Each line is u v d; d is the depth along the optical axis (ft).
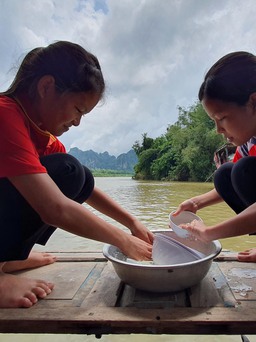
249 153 4.83
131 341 3.83
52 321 3.04
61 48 3.78
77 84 3.59
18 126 3.44
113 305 3.31
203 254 4.23
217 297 3.42
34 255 4.45
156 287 3.45
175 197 17.21
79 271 4.25
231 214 11.19
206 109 4.14
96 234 3.46
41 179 3.31
